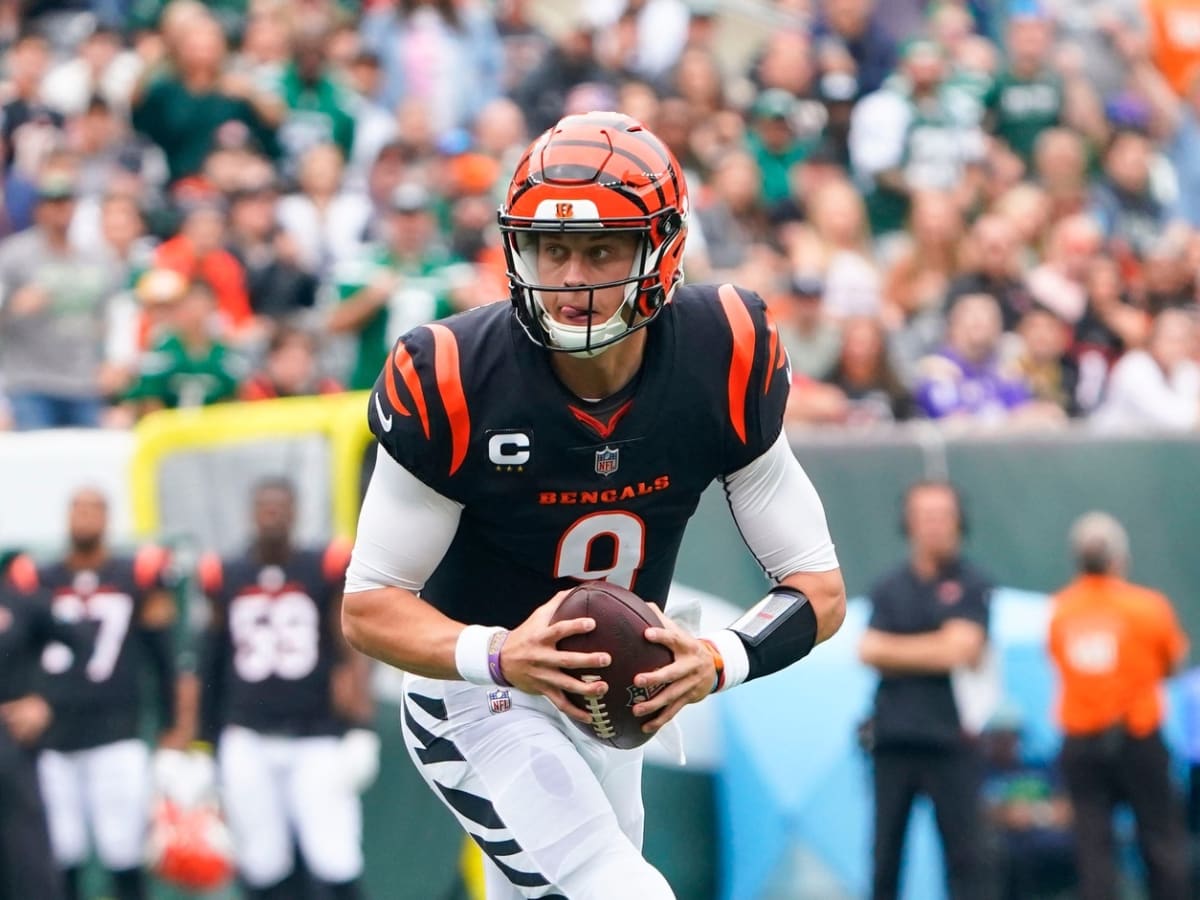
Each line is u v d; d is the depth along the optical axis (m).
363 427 22.11
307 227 27.44
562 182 9.41
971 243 29.00
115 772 20.50
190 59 28.47
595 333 9.45
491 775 10.61
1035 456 24.80
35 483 22.08
